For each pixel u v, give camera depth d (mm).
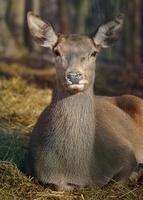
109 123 11516
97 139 10680
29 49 34562
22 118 15086
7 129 13758
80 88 9789
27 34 34719
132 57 33688
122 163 10945
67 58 9992
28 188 10531
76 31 42750
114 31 10641
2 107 15844
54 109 10211
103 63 31953
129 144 11375
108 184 10688
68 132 10086
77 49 10086
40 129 10523
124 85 24797
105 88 23891
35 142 10586
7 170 10984
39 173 10492
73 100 10039
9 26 35469
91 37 10477
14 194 10383
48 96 17812
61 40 10266
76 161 10188
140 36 35344
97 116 11352
